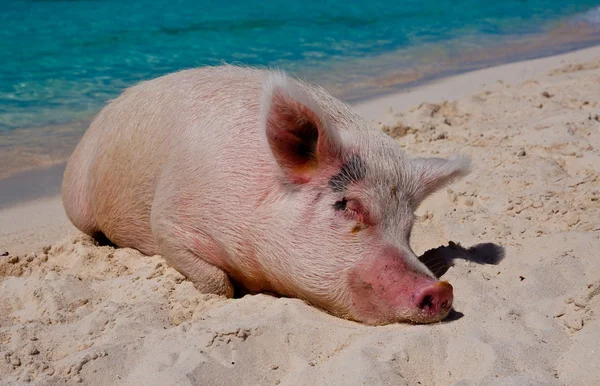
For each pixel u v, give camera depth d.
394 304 1.40
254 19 5.56
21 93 3.59
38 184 2.56
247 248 1.60
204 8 5.97
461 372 1.21
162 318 1.44
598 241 1.73
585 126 2.69
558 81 3.72
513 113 3.04
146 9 5.86
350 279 1.47
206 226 1.64
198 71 1.88
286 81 1.44
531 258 1.69
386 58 4.52
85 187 2.00
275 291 1.67
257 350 1.28
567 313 1.41
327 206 1.51
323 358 1.28
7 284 1.63
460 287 1.50
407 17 5.94
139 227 1.87
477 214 2.01
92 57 4.33
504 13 6.31
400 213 1.52
